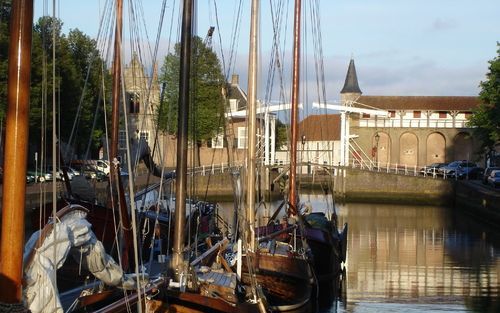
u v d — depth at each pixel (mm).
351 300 20031
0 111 20484
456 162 68062
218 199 52969
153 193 21953
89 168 23891
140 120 28484
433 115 81500
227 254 14781
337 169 62469
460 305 19297
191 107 11102
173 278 9523
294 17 23562
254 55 15375
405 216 50031
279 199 43094
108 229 16328
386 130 77312
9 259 5363
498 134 50281
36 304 6480
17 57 5352
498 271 25422
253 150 15430
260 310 11742
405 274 24719
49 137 32562
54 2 5840
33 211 18578
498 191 47156
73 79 36188
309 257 18703
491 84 50062
